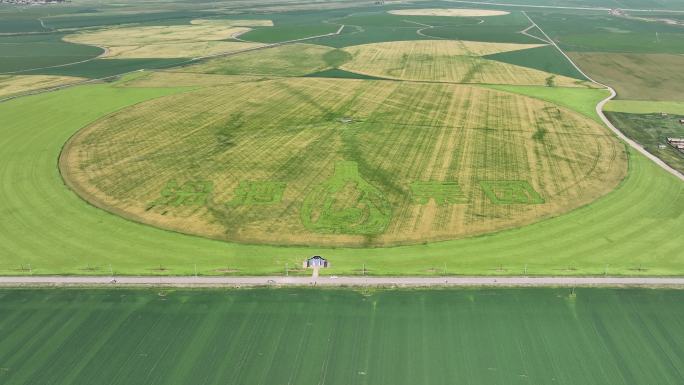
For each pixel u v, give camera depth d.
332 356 41.16
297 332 43.78
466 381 38.72
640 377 38.91
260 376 39.19
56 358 40.94
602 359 40.69
